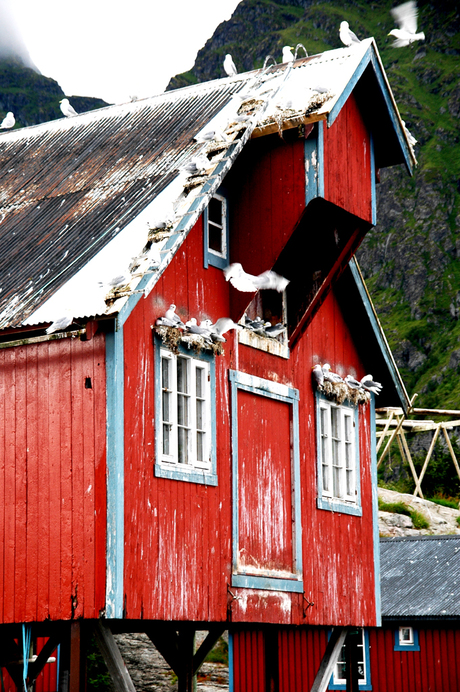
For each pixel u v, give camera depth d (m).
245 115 19.36
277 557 19.41
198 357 17.86
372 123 21.53
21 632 17.33
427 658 29.88
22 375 16.66
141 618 15.66
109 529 15.42
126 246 16.92
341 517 21.84
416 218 140.00
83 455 15.84
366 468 23.25
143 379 16.39
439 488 56.72
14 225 19.95
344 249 20.67
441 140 150.50
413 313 128.88
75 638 15.59
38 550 16.00
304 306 20.67
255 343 19.67
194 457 17.41
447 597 29.88
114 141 21.78
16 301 16.75
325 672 21.09
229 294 19.30
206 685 34.00
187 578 16.81
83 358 16.09
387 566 32.84
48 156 22.62
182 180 18.27
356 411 23.05
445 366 116.94
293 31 175.88
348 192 20.17
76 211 19.36
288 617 19.41
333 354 22.67
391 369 23.83
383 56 170.62
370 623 22.33
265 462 19.47
